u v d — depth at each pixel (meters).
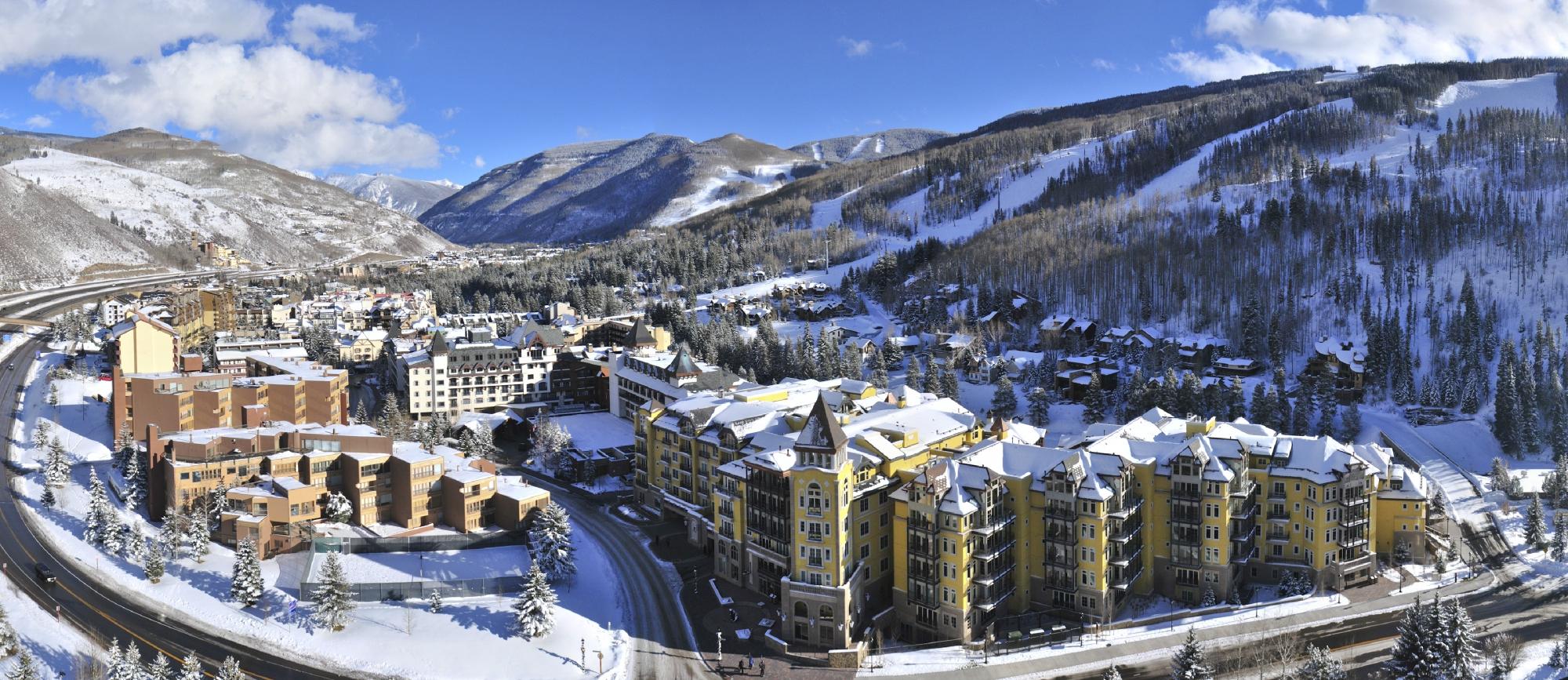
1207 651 120.56
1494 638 123.75
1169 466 135.62
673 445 175.50
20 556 156.75
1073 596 130.25
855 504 129.12
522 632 130.75
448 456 182.38
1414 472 158.62
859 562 130.38
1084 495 128.00
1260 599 136.25
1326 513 136.00
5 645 123.25
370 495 169.75
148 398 195.88
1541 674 113.88
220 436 173.12
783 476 133.25
